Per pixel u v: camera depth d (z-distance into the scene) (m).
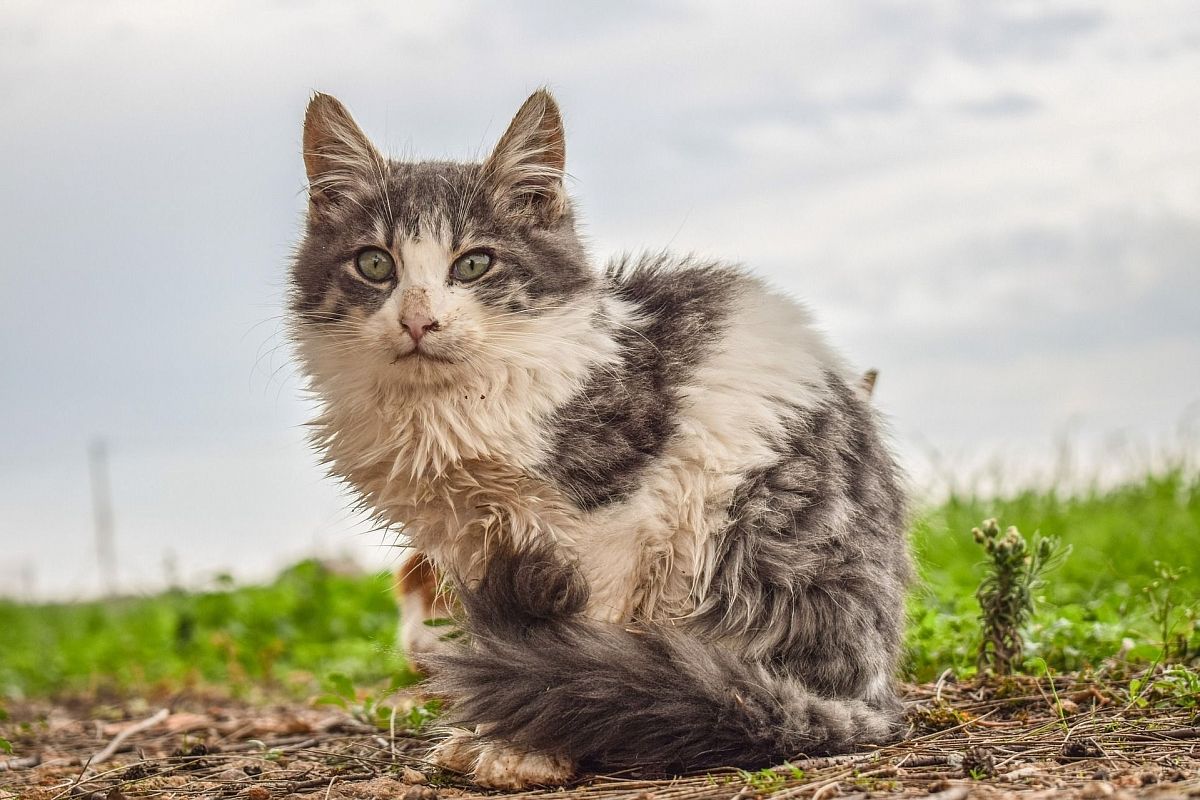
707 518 0.85
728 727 0.81
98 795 0.86
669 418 0.85
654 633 0.83
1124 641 0.98
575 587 0.83
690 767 0.82
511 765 0.82
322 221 0.92
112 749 0.98
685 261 0.94
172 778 0.89
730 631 0.85
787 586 0.84
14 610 2.16
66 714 1.25
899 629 0.90
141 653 1.56
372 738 0.96
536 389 0.86
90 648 1.61
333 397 0.88
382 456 0.87
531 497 0.85
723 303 0.90
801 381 0.88
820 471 0.86
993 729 0.86
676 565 0.85
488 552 0.86
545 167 0.90
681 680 0.81
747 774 0.79
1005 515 1.46
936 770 0.79
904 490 0.94
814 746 0.82
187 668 1.42
